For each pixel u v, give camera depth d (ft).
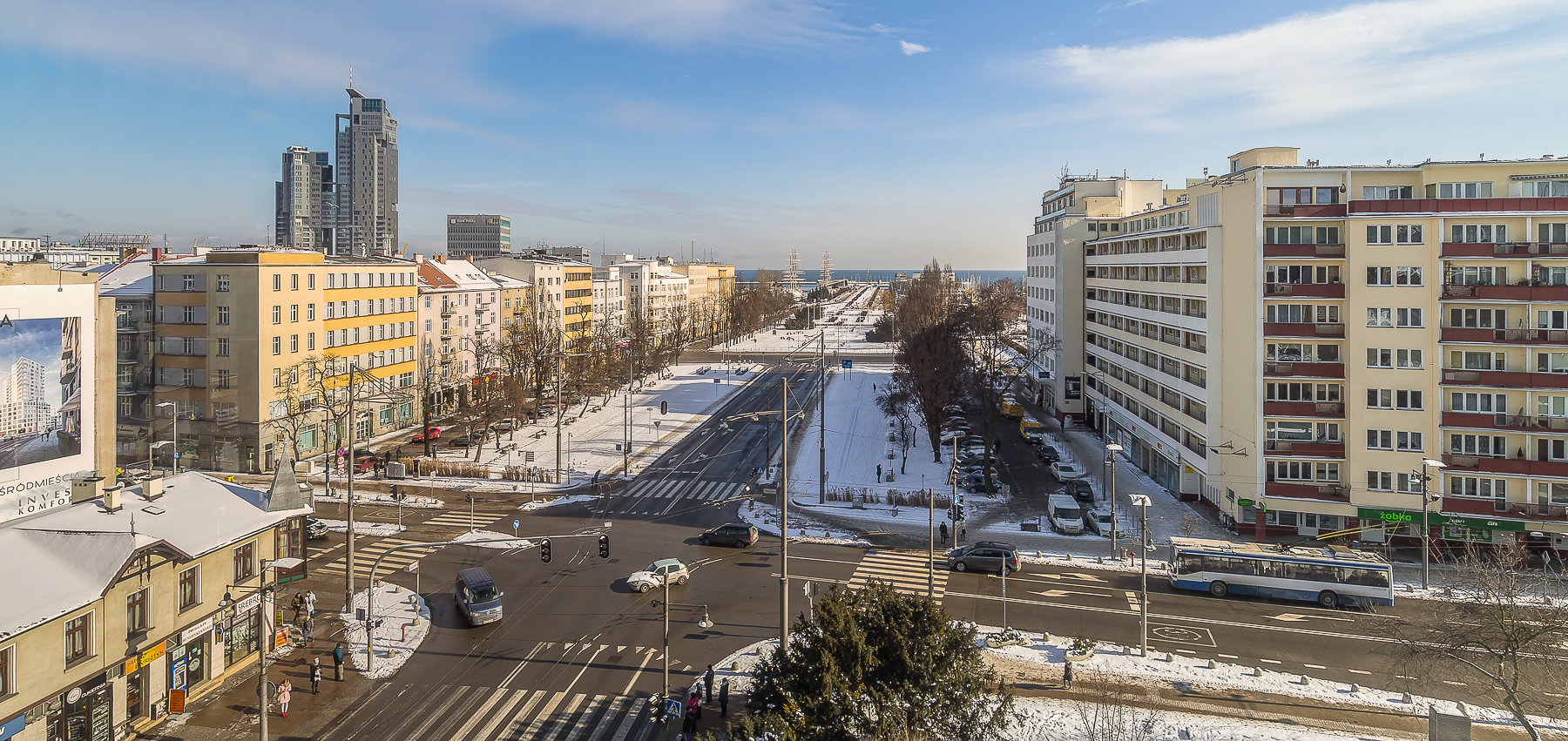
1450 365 169.07
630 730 101.91
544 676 116.26
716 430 311.06
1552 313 162.30
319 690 111.96
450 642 127.34
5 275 131.13
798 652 90.53
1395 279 171.73
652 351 454.40
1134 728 99.86
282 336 244.83
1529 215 164.96
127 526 106.42
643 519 197.88
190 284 240.53
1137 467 250.78
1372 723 103.24
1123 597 147.13
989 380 293.43
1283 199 181.98
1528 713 105.09
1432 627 112.78
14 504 130.82
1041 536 183.83
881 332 649.20
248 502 125.29
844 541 180.34
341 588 150.61
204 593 110.73
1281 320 181.27
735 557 168.35
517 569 160.04
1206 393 195.21
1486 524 164.25
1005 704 90.48
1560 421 159.74
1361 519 173.99
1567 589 145.79
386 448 273.13
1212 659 121.60
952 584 152.97
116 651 96.99
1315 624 135.03
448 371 335.26
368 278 284.61
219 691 111.86
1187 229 206.39
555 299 439.63
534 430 308.40
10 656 84.58
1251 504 182.19
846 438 294.66
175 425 222.48
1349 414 175.22
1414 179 178.91
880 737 80.12
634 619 135.95
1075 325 317.83
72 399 141.90
